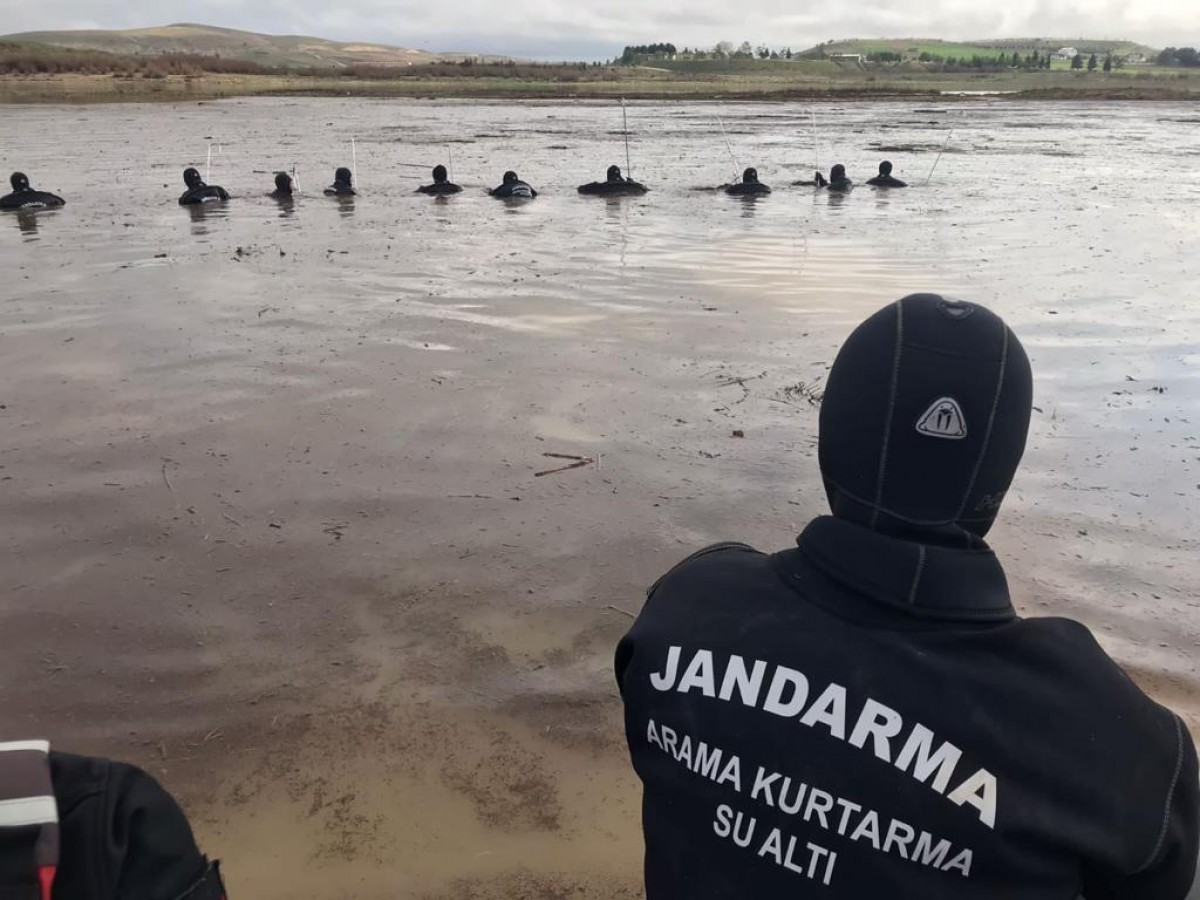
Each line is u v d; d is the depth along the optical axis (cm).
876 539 138
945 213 1781
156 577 488
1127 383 781
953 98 7544
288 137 3575
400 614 458
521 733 378
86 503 566
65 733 375
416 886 304
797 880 134
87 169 2466
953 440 135
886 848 129
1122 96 7862
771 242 1452
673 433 675
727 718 140
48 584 481
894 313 142
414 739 374
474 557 507
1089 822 126
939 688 131
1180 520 550
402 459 629
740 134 3884
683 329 946
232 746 369
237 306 1037
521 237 1497
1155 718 133
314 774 355
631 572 493
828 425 147
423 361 834
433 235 1517
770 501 570
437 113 5325
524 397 744
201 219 1684
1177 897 137
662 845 147
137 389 763
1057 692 130
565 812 337
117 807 113
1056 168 2633
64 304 1050
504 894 301
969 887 127
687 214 1759
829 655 136
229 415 706
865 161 2814
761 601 146
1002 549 517
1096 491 587
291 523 543
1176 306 1030
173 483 592
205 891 124
